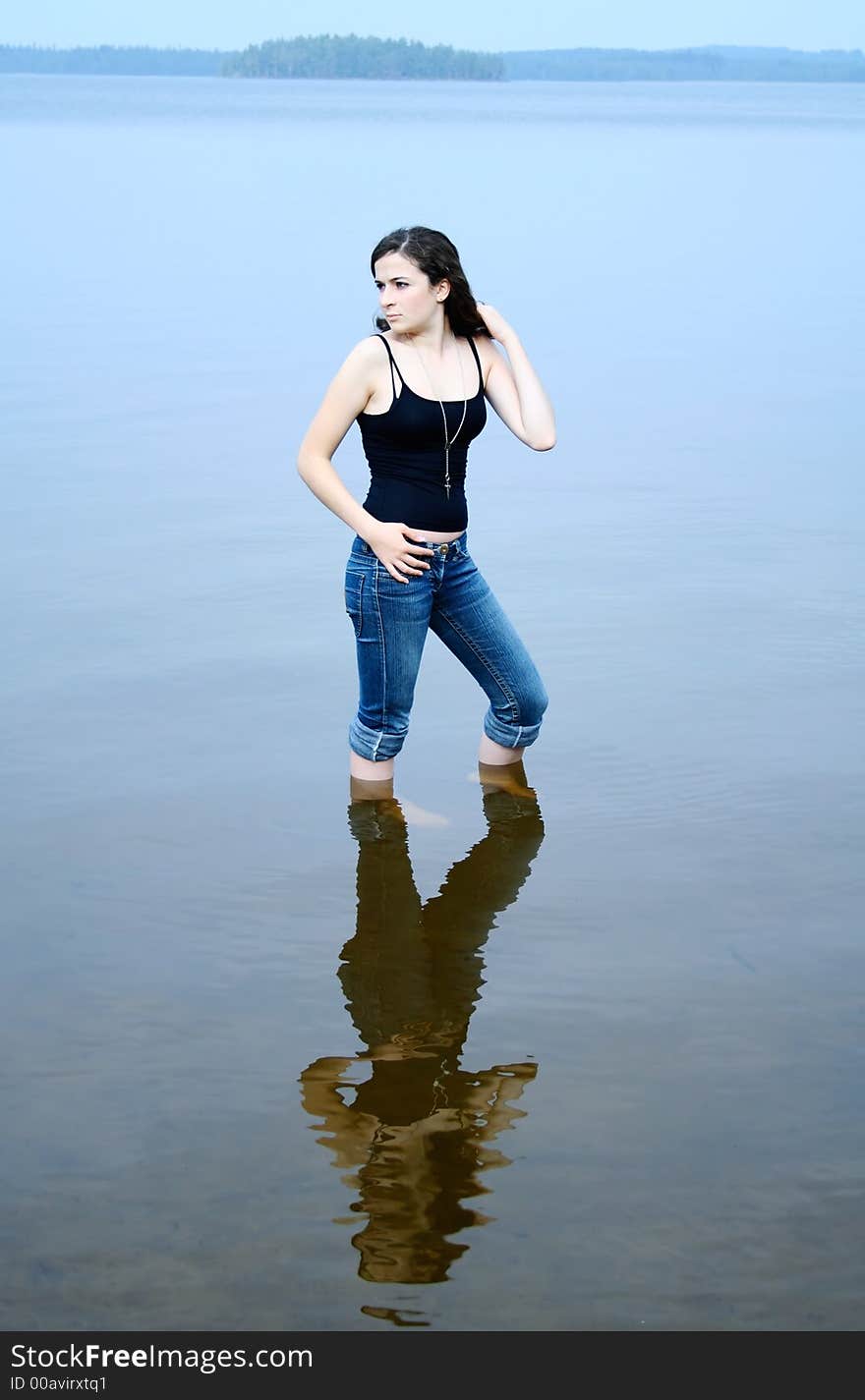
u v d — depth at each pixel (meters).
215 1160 2.70
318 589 6.40
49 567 6.65
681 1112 2.84
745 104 161.25
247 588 6.40
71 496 7.89
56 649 5.59
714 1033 3.12
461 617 4.28
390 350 3.99
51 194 25.42
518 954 3.47
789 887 3.79
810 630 5.85
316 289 15.40
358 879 3.85
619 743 4.75
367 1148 2.73
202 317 13.69
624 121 80.25
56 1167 2.67
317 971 3.39
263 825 4.16
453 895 3.76
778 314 14.39
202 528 7.34
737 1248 2.46
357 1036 3.12
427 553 4.05
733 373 11.55
